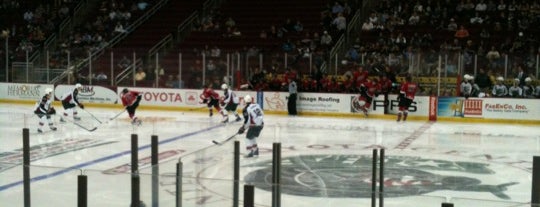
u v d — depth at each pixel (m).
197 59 25.72
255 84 25.02
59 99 27.14
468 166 13.00
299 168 12.38
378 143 16.12
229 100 21.03
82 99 27.06
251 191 6.04
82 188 6.74
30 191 7.30
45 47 31.27
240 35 30.03
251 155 13.12
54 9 33.72
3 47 29.19
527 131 19.97
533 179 7.82
